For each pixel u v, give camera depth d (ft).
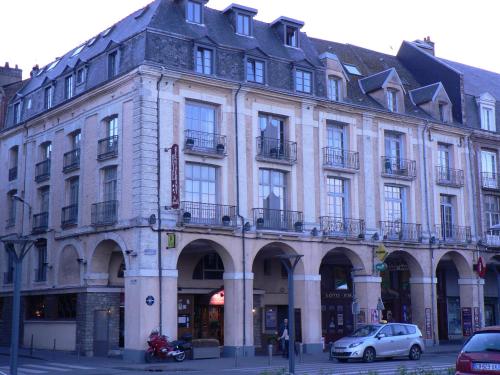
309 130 100.32
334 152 102.68
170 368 73.56
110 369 73.36
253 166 93.86
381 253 99.71
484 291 125.80
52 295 101.60
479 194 121.29
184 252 99.91
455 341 119.14
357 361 81.10
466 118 121.80
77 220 96.37
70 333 96.17
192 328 99.66
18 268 55.77
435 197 114.11
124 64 89.86
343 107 104.17
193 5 94.38
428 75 127.75
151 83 86.38
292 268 61.62
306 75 101.65
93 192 93.45
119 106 89.92
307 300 96.37
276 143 97.09
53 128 105.50
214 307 102.73
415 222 110.42
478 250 118.42
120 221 86.84
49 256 101.86
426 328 108.78
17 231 111.45
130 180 86.12
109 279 94.32
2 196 117.60
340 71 106.01
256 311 102.32
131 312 83.30
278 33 104.17
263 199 95.14
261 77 96.68
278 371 61.46
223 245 89.20
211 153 89.51
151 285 82.89
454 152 118.73
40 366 76.89
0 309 116.88
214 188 90.99
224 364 78.43
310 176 99.35
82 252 94.38
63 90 103.91
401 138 112.47
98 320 91.97
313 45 118.52
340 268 114.42
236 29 97.91
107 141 91.61
